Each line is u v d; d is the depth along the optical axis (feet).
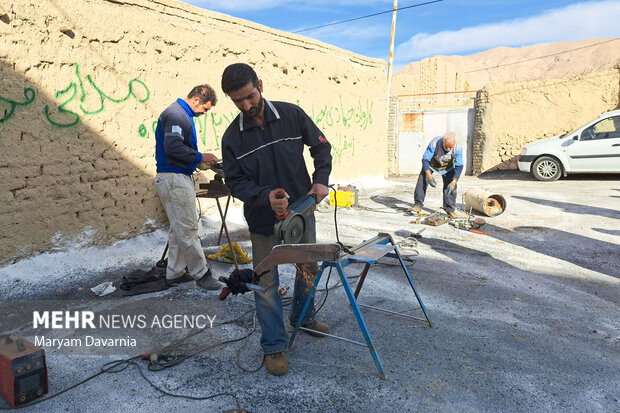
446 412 7.09
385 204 27.66
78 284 12.87
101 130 15.72
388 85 47.11
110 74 16.01
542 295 12.50
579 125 42.96
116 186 16.40
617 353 9.16
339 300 11.87
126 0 16.51
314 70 29.71
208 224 20.34
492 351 9.18
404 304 11.70
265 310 8.18
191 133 11.79
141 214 17.57
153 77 17.89
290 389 7.69
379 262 15.43
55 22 14.01
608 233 19.54
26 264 13.38
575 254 16.57
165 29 18.30
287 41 26.78
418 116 50.85
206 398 7.39
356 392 7.61
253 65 23.98
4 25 12.64
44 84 13.79
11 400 7.04
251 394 7.53
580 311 11.38
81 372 8.17
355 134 35.50
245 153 7.91
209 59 20.86
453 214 22.79
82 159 15.08
